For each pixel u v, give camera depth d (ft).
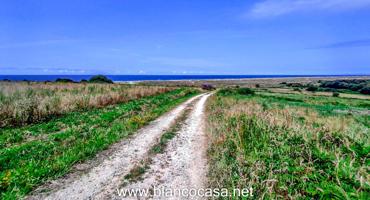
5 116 33.65
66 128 33.55
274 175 15.74
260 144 22.02
